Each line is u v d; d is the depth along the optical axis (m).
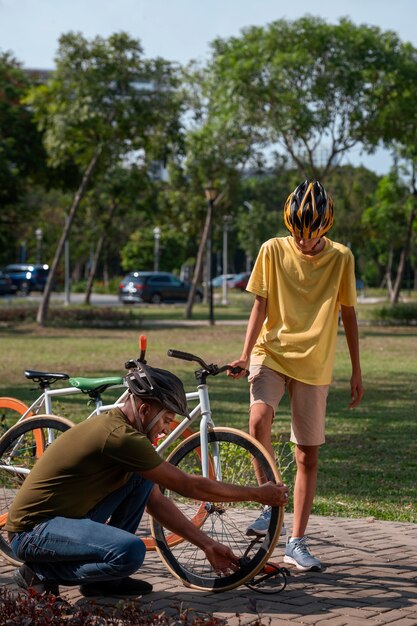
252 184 87.75
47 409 5.81
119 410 4.59
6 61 36.31
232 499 4.63
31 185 38.53
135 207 48.50
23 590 4.77
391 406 14.69
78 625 3.82
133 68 32.41
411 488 8.58
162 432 4.63
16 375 18.34
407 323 38.81
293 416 5.35
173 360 22.14
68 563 4.57
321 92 32.66
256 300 5.41
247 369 5.37
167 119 33.28
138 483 4.76
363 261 78.06
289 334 5.30
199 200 46.53
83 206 51.12
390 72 32.84
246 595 4.85
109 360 21.80
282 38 33.28
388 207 46.22
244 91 33.28
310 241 5.28
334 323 5.38
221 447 5.14
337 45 32.84
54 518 4.55
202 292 60.19
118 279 77.56
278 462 8.45
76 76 32.00
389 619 4.40
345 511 7.48
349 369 20.50
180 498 5.40
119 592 4.88
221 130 35.44
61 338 29.84
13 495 5.73
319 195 5.22
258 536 4.89
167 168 46.72
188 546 5.16
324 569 5.30
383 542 6.05
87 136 33.38
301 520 5.36
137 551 4.42
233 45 34.06
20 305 49.59
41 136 35.84
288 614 4.50
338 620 4.39
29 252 76.69
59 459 4.54
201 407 5.19
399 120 33.38
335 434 11.91
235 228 89.75
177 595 4.88
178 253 83.88
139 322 37.16
